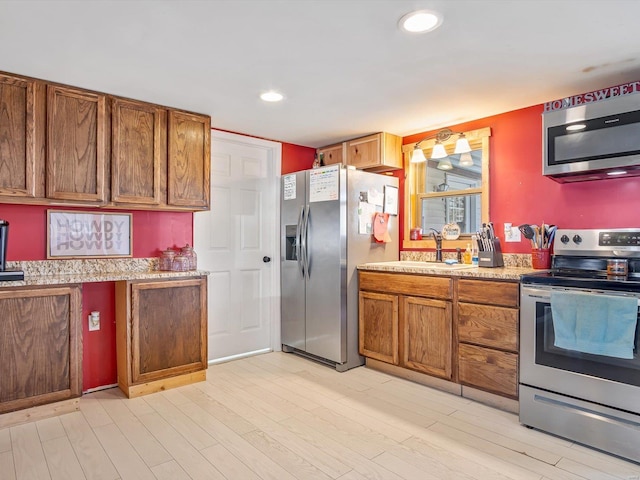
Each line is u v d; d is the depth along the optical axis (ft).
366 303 11.02
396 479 6.04
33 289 7.81
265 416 8.15
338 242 10.93
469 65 7.52
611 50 6.90
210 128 10.60
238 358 12.15
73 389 8.27
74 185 8.44
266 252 12.91
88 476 6.11
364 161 12.50
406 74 7.94
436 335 9.44
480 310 8.63
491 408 8.55
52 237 9.07
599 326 6.68
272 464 6.44
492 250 9.84
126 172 9.12
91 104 8.67
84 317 9.49
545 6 5.57
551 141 8.45
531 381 7.64
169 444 7.05
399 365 10.23
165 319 9.50
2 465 6.38
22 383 7.74
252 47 6.82
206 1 5.45
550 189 9.60
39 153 8.05
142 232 10.34
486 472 6.22
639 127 7.37
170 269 10.36
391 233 12.31
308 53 7.04
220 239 11.87
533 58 7.23
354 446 6.98
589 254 8.59
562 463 6.46
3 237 7.91
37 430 7.52
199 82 8.32
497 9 5.65
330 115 10.52
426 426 7.73
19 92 7.87
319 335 11.49
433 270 9.44
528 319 7.69
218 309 11.85
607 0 5.42
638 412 6.42
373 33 6.34
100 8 5.61
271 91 8.84
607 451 6.72
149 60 7.29
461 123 11.21
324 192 11.35
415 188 12.60
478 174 11.14
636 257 7.99
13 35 6.36
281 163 13.16
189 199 10.11
